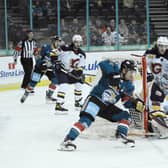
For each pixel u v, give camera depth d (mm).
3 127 15188
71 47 17109
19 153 11883
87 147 12336
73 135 11984
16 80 25438
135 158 11258
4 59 24906
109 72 11727
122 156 11445
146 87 13172
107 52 28516
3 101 21016
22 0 27359
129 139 12375
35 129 14797
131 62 11977
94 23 29312
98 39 29281
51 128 14906
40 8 28062
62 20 28672
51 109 18531
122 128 12242
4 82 24906
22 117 16906
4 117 16984
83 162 10945
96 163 10852
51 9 28375
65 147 12016
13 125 15477
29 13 27703
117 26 29672
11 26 26812
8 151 12117
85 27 29109
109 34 29453
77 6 28969
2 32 26438
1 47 26359
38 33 28109
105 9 29531
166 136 13289
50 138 13547
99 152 11844
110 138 13234
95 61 27969
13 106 19500
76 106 18078
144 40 30312
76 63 17266
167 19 31266
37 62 19797
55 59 18781
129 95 12172
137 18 30125
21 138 13594
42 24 28188
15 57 24281
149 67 14000
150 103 13828
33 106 19375
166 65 13836
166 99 15930
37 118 16656
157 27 31016
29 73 24344
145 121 13211
